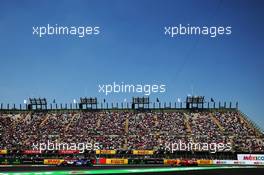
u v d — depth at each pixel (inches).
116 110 5310.0
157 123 4926.2
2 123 5014.8
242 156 3634.4
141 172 2260.1
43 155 3863.2
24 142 4421.8
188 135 4552.2
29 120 5113.2
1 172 2235.5
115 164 3528.5
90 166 3120.1
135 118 5073.8
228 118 4997.5
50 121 5068.9
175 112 5216.5
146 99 5319.9
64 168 2733.8
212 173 2190.0
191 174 2105.1
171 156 3794.3
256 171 2384.4
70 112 5305.1
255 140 4345.5
